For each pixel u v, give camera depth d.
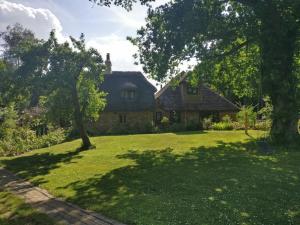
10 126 33.19
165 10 25.42
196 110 50.66
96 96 31.80
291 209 11.41
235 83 35.47
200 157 22.14
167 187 14.68
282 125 26.23
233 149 25.38
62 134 39.88
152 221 10.58
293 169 17.62
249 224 10.12
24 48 28.64
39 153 29.58
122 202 12.67
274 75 25.25
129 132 44.09
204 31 25.84
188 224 10.24
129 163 21.05
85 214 11.64
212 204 12.07
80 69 29.77
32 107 43.59
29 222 11.11
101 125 47.84
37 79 28.11
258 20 26.14
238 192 13.51
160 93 53.78
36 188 15.96
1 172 21.22
